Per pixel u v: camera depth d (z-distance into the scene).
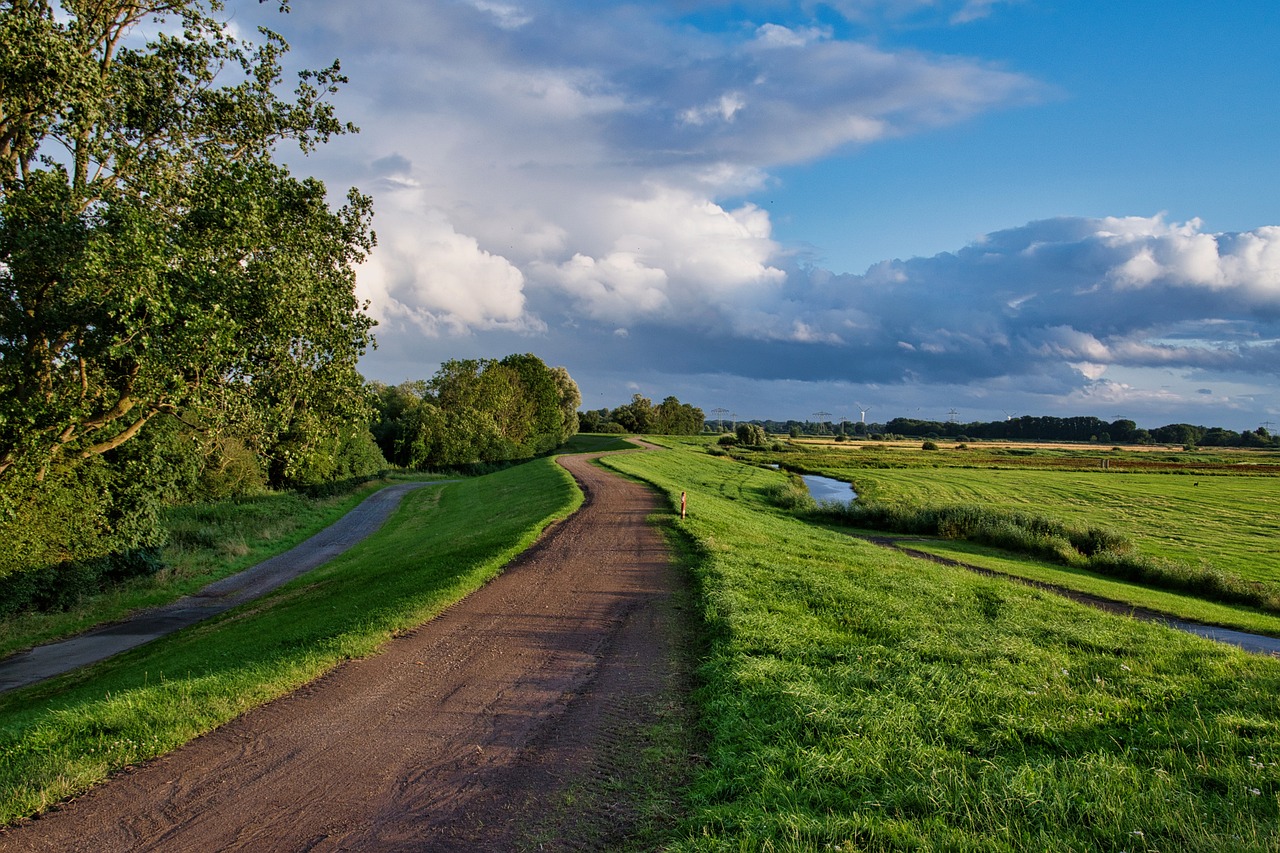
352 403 20.94
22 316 15.81
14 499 19.11
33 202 14.58
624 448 95.12
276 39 19.81
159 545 28.33
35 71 14.20
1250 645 17.86
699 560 17.33
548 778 6.56
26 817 6.02
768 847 4.82
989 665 9.55
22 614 21.47
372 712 8.27
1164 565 29.25
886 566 19.00
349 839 5.58
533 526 22.16
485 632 11.59
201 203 16.52
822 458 104.25
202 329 14.69
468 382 93.75
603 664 9.95
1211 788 5.94
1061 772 6.11
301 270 17.38
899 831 4.98
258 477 50.00
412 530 37.84
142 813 6.05
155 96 18.25
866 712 7.39
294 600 19.94
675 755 6.99
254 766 6.91
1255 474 90.00
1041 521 37.56
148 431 24.58
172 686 9.00
